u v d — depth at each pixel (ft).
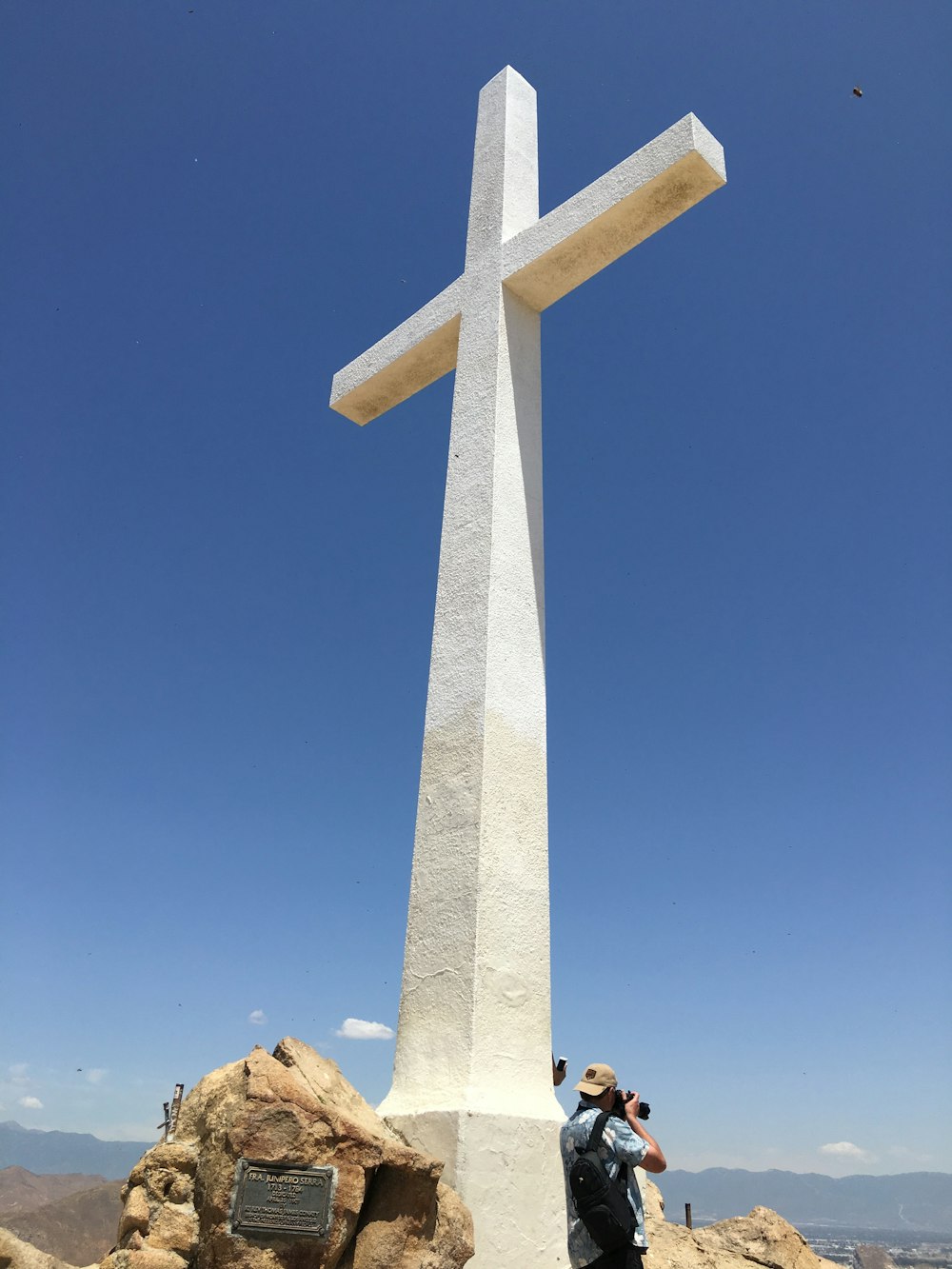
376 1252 15.65
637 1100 16.72
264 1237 14.89
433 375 31.50
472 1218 17.08
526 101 32.14
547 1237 18.47
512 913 21.09
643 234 26.05
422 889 21.83
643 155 25.43
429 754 23.24
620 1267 15.03
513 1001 20.35
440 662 24.07
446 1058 19.48
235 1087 16.22
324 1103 16.25
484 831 21.17
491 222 29.43
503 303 27.48
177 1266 15.24
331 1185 15.39
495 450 25.31
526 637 24.13
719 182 24.89
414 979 21.03
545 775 23.25
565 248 26.58
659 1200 28.86
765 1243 27.61
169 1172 16.17
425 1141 18.30
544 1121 19.21
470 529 24.91
